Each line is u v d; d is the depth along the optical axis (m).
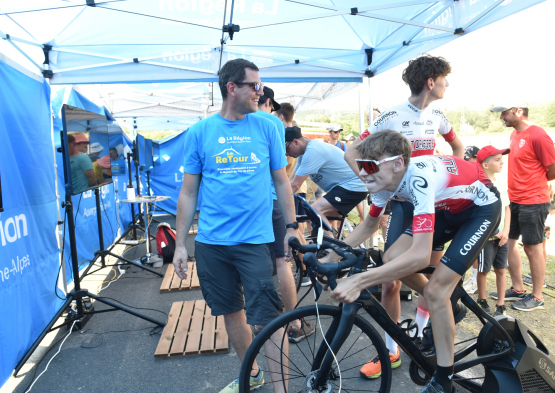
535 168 3.46
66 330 3.36
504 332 2.00
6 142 2.71
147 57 4.42
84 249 5.16
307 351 2.77
